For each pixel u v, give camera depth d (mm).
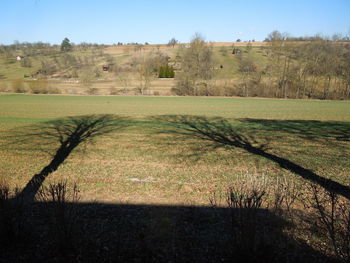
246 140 15531
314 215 5887
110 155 11945
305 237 4941
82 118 24891
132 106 36438
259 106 37281
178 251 4562
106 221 5633
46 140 15203
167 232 5160
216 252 4535
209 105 38438
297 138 16203
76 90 59125
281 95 51344
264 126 21016
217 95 54219
